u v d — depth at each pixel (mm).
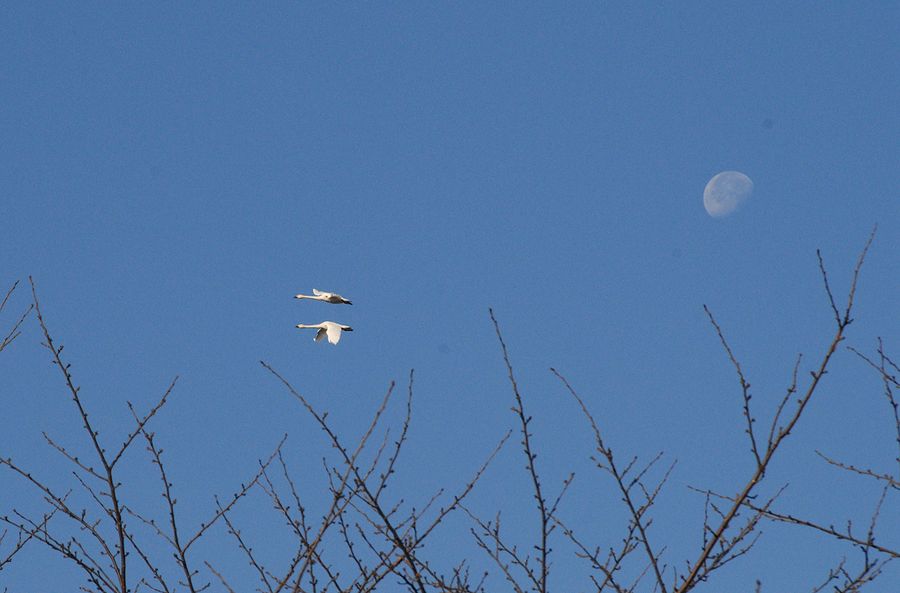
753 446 26391
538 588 27844
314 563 29641
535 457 28234
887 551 27156
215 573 29719
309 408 28516
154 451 30922
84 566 29453
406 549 28641
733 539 26906
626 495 27594
